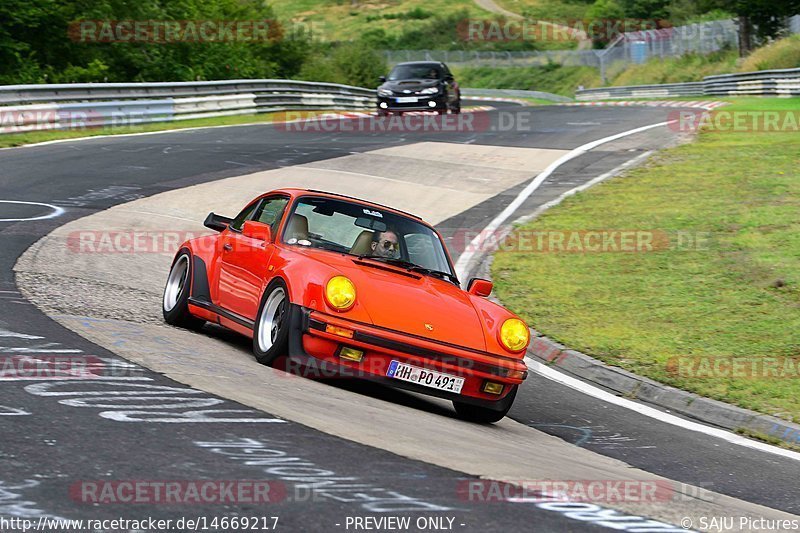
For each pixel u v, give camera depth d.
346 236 18.17
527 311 26.78
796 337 23.94
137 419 11.30
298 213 18.36
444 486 10.05
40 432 10.34
